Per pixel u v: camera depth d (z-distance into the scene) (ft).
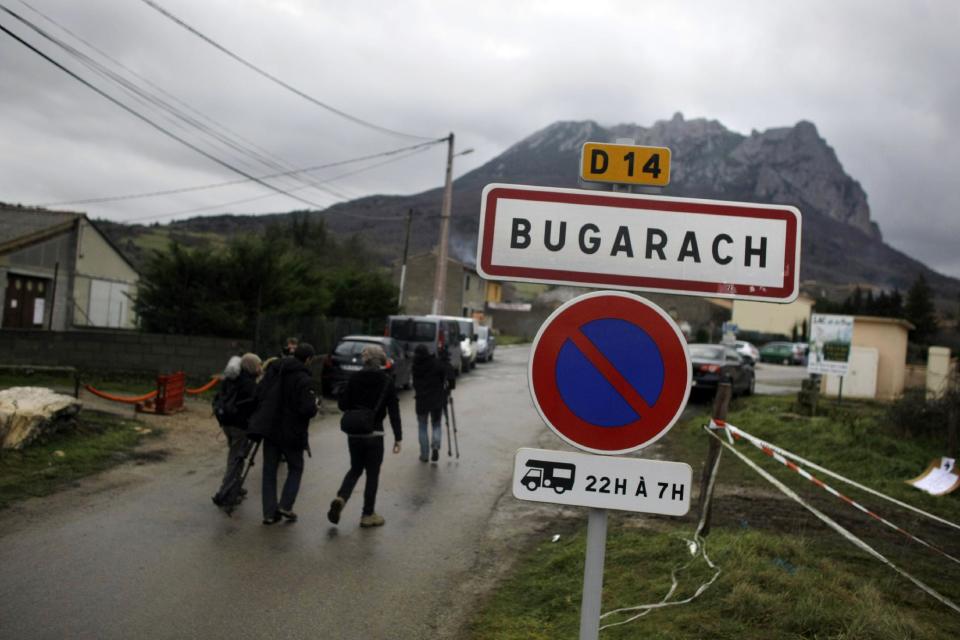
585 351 7.91
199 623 16.05
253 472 31.78
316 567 20.13
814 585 16.55
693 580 17.56
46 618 15.93
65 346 57.21
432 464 35.86
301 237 170.91
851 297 224.53
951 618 15.93
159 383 42.55
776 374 126.00
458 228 643.04
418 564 20.83
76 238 86.74
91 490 26.84
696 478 32.42
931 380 68.90
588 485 7.80
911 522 25.40
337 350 61.82
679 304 222.89
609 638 14.90
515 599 18.16
